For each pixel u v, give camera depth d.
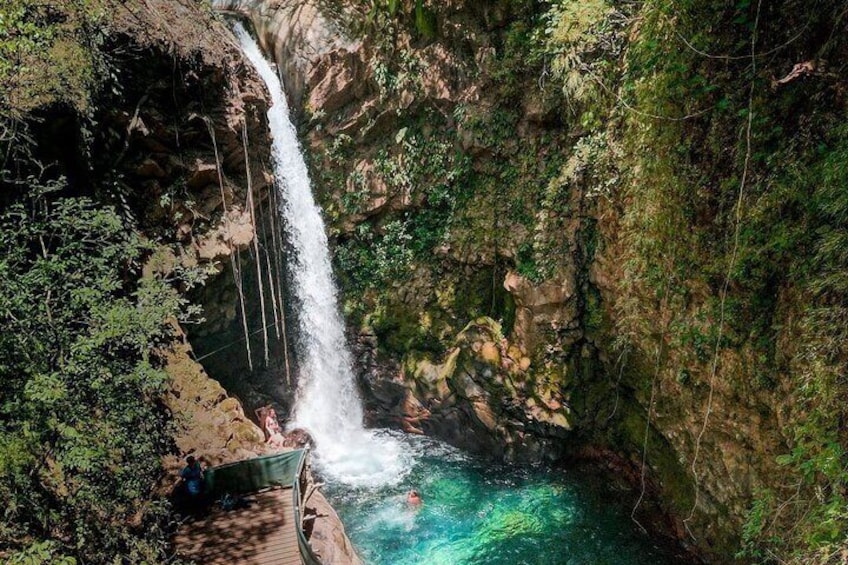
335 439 15.66
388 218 15.90
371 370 16.12
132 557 7.29
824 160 6.87
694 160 8.78
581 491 12.65
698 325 9.20
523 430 13.54
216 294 13.21
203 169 12.33
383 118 15.62
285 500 9.83
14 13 7.81
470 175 14.66
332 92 16.02
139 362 7.97
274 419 14.52
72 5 9.99
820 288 6.69
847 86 6.84
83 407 6.93
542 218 12.89
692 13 8.17
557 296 12.62
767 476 8.27
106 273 8.20
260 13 17.22
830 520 6.12
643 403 11.31
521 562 10.81
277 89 16.02
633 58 10.14
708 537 9.81
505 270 13.90
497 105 13.87
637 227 10.28
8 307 6.67
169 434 9.67
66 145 9.74
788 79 7.25
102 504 7.12
